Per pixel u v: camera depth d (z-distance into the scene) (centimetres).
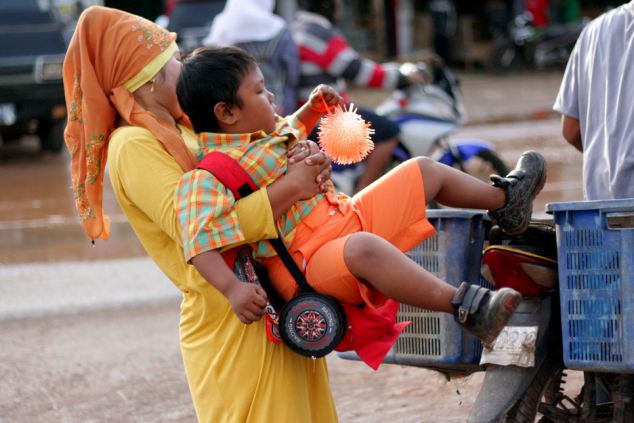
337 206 418
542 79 3012
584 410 477
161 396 713
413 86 1022
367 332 403
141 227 433
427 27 3441
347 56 969
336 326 393
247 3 978
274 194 398
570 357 428
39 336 860
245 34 963
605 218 416
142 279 1037
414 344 488
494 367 460
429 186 429
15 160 2011
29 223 1374
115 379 751
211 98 409
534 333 450
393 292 392
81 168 439
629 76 508
